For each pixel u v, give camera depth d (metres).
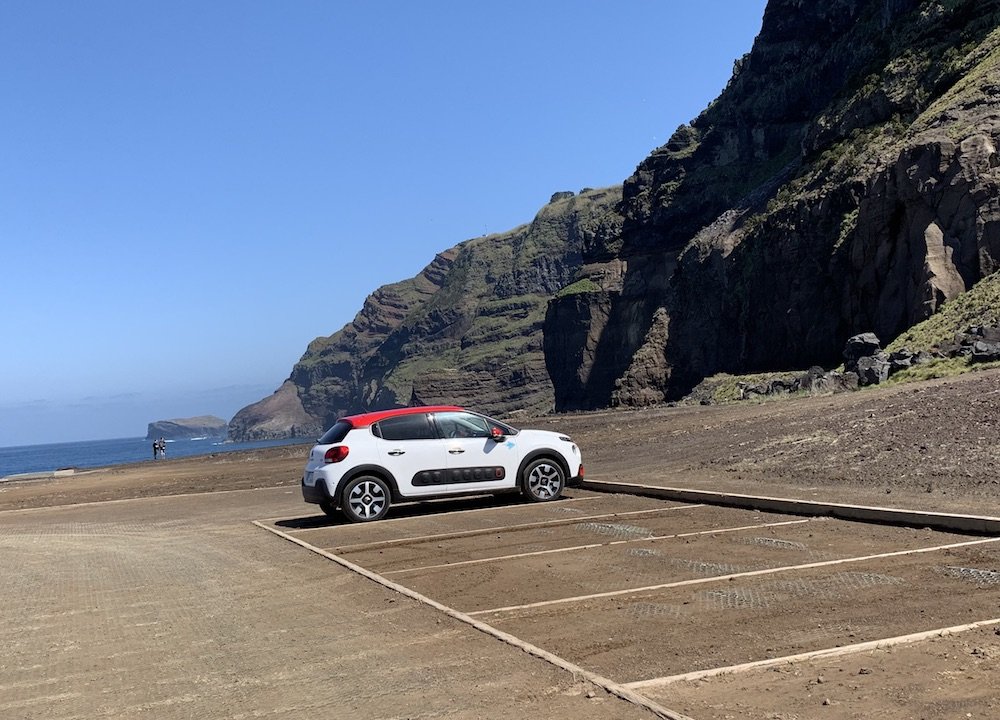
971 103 57.72
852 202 72.88
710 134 144.38
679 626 6.57
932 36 76.56
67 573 10.18
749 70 140.38
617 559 9.36
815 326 74.94
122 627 7.34
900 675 5.27
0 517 19.12
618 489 15.55
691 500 13.70
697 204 141.88
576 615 7.07
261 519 15.04
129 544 12.68
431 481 13.76
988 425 15.49
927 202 54.12
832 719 4.66
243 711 5.15
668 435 27.72
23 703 5.45
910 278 54.50
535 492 14.55
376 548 11.00
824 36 125.75
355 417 13.96
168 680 5.82
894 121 74.94
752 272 88.12
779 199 90.88
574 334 158.12
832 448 16.70
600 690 5.20
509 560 9.62
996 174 50.66
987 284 45.31
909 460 14.38
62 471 49.50
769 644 6.02
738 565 8.70
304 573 9.37
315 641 6.61
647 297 148.75
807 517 11.45
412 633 6.68
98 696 5.54
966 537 9.41
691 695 5.12
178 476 31.38
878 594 7.20
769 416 27.45
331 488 13.36
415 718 4.91
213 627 7.20
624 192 163.62
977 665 5.37
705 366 101.62
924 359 37.84
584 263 167.50
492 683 5.43
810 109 126.62
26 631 7.34
